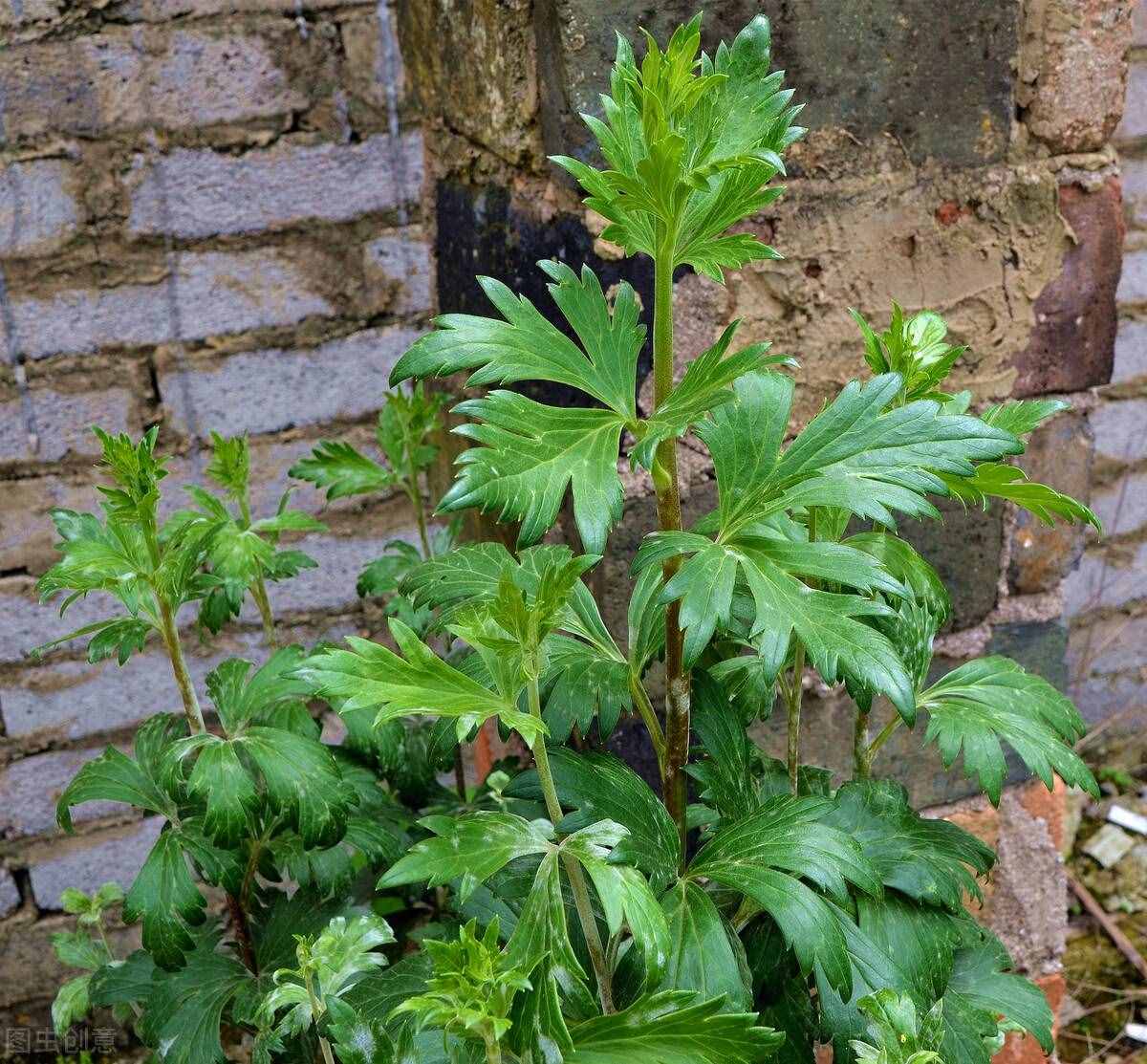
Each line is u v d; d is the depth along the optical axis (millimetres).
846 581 1002
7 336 2109
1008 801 1939
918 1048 1023
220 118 2090
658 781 1676
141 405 2215
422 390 1732
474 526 1976
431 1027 1122
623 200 1022
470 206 1847
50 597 1336
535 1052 925
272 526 1594
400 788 1652
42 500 2215
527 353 1031
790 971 1207
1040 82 1581
